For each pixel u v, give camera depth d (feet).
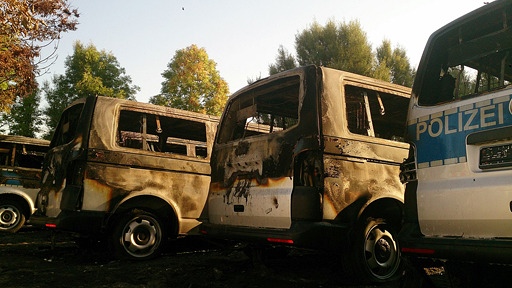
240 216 14.57
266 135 14.16
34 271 16.28
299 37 82.17
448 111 9.65
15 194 32.65
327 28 79.30
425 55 10.87
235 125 16.98
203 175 21.52
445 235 9.26
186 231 20.54
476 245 8.40
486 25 9.98
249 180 14.39
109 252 19.90
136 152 19.75
